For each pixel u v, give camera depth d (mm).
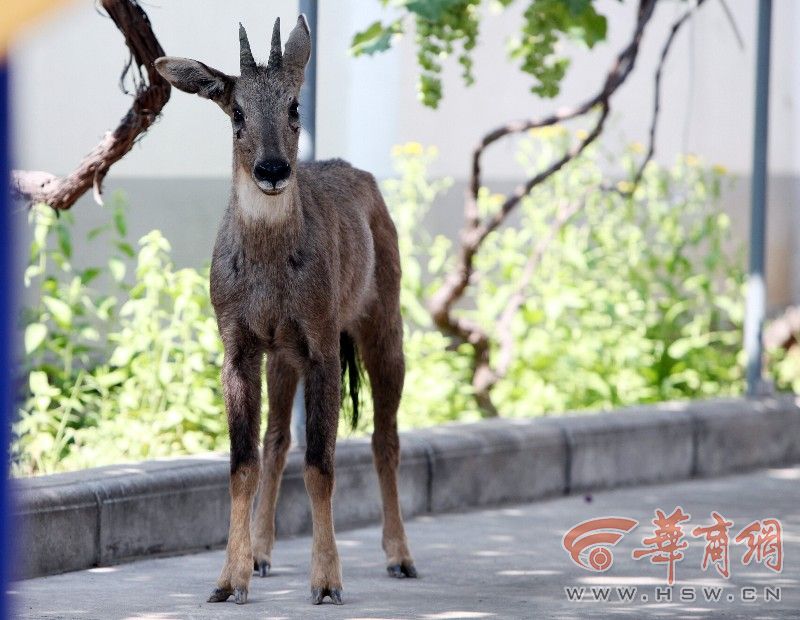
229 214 6316
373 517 8445
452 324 10648
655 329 11875
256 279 6199
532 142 13672
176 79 6168
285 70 6152
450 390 10477
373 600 6168
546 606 6059
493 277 13141
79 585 6395
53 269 11008
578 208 10875
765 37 10875
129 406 8570
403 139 13852
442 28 8086
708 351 12148
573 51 14820
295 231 6207
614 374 11375
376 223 7320
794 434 11453
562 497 9594
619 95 15008
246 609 5910
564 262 11742
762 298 11375
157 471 7289
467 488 8992
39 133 11211
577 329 11297
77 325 9047
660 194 12016
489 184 14555
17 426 7941
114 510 6953
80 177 7273
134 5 6914
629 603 6176
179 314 9281
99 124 11484
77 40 11336
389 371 7230
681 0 10617
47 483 6797
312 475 6223
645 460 10211
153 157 11805
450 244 11914
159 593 6242
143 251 8750
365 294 7121
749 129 15828
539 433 9461
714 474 10734
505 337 10781
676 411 10562
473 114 14492
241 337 6273
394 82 13727
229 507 7609
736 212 15711
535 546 7680
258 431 6293
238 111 6105
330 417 6328
